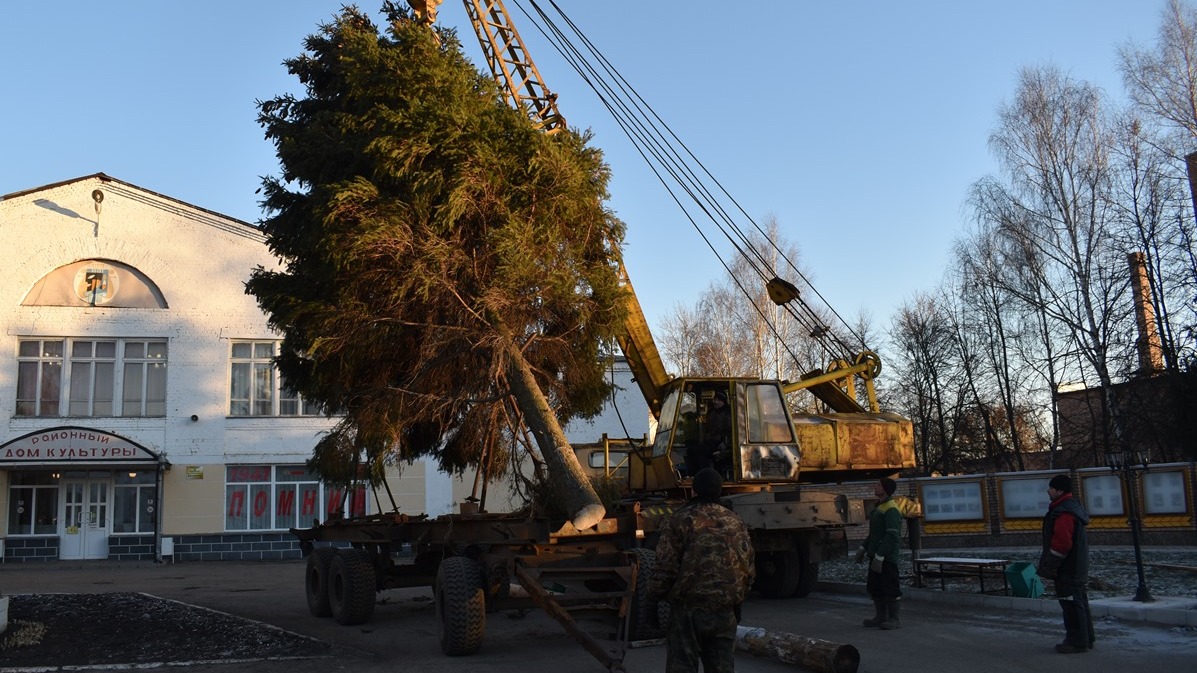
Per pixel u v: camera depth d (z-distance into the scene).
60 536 27.52
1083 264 27.80
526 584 8.66
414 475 29.64
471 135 10.38
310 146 11.41
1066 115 28.31
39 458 26.25
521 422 11.34
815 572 13.62
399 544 12.55
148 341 28.62
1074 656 8.12
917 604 12.21
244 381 29.11
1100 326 27.75
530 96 14.35
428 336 10.57
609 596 8.62
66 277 28.17
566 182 10.67
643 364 14.64
